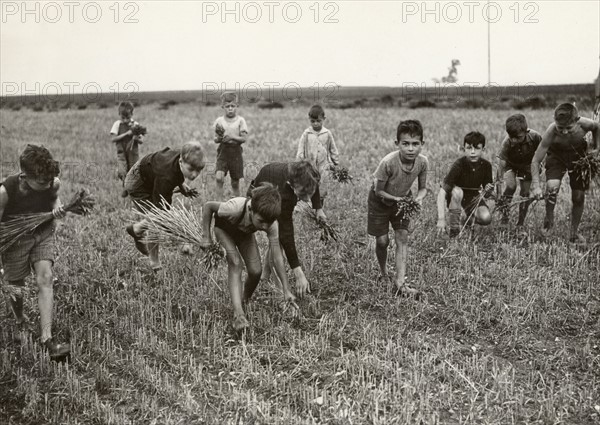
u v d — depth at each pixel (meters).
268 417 4.37
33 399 4.64
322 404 4.55
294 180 5.48
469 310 6.07
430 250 7.66
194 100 37.97
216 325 5.76
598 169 7.29
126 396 4.78
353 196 10.28
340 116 24.31
